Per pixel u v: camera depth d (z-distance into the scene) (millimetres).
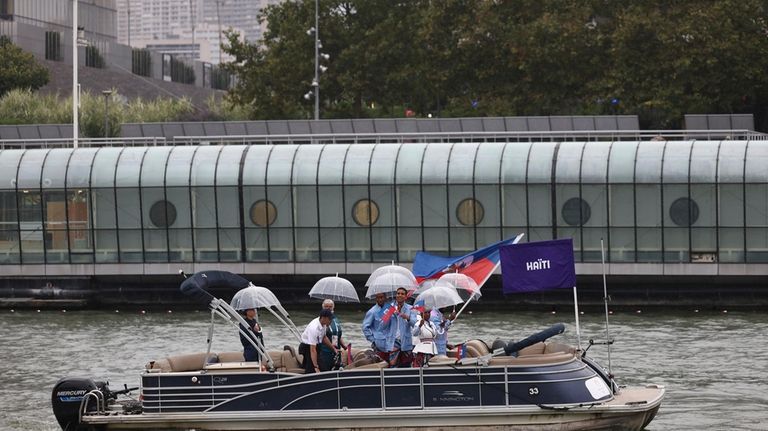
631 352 117938
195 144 198375
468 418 80375
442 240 162000
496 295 155125
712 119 193375
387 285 81875
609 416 80188
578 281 158125
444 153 162000
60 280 167500
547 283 83938
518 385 80250
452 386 80500
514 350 82188
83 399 82375
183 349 123688
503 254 84062
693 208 155750
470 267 93312
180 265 166000
